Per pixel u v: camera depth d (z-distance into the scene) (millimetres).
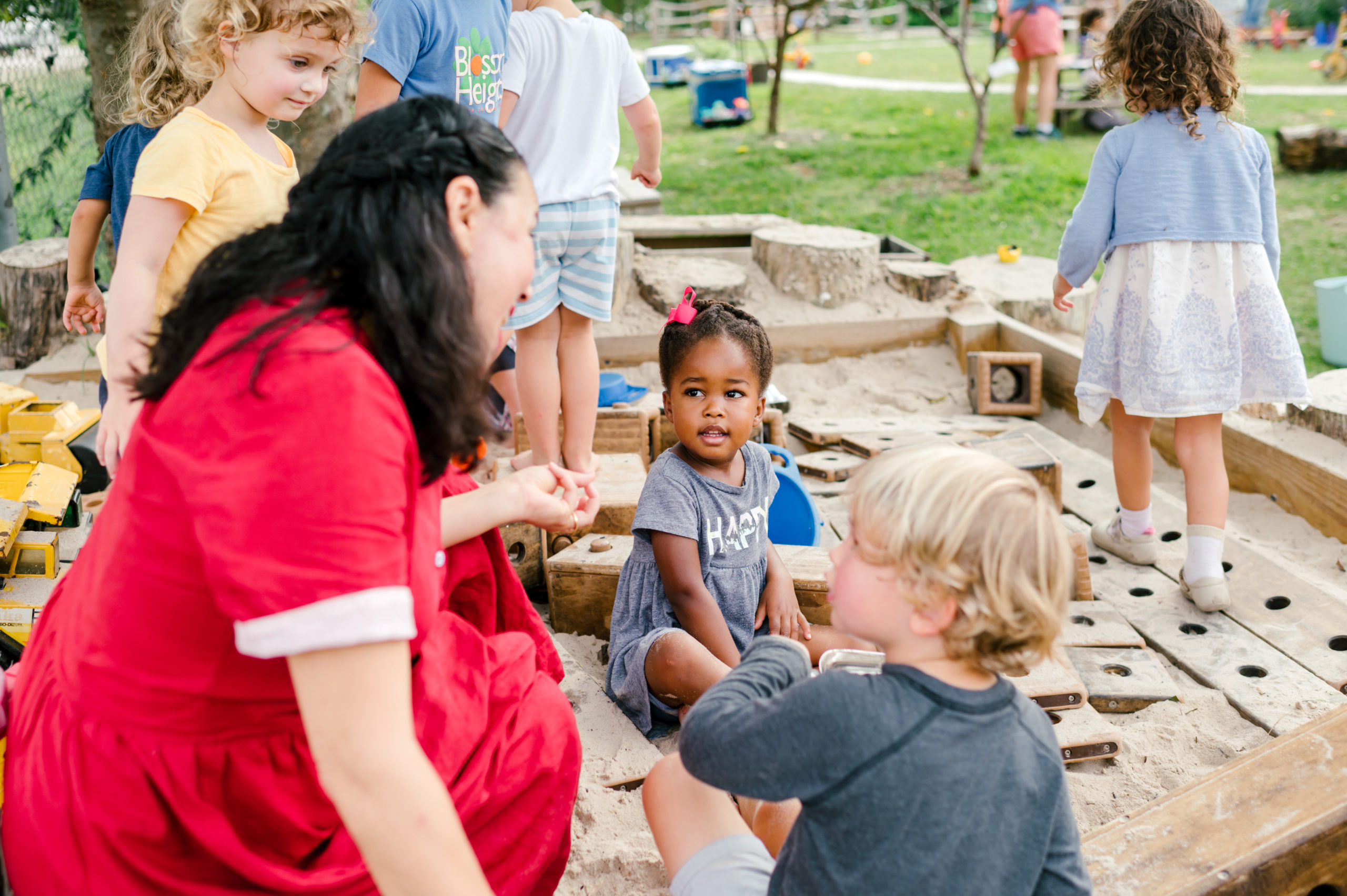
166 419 1326
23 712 1561
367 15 2680
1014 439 4121
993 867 1432
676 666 2586
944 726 1427
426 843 1294
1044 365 5203
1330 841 1881
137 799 1417
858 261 5770
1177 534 3896
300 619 1248
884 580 1487
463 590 2027
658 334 5398
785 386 5410
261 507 1248
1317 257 7883
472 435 1434
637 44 23188
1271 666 3080
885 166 10938
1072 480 4324
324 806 1508
